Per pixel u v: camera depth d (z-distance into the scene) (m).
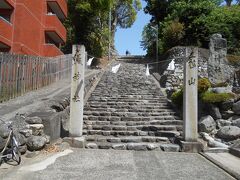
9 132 8.95
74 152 10.70
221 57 21.52
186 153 11.23
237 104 13.74
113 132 12.93
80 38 38.66
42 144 10.10
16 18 25.38
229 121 13.59
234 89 15.17
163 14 39.19
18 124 10.20
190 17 30.84
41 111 11.75
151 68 30.38
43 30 30.89
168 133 12.87
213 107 13.95
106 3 38.22
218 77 21.08
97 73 25.25
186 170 8.94
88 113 14.76
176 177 8.26
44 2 31.27
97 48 39.03
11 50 24.84
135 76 24.70
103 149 11.42
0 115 11.12
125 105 16.03
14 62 14.60
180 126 13.51
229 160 10.12
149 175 8.37
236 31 28.55
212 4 31.41
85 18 38.41
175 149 11.47
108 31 42.53
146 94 18.48
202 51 24.52
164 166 9.33
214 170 9.00
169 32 30.58
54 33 32.12
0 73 13.39
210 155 10.84
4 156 8.62
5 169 8.34
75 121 11.80
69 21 38.59
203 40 29.14
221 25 28.61
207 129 13.27
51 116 11.07
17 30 25.22
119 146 11.52
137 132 12.95
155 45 36.38
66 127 13.06
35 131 10.37
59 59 21.81
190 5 31.33
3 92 13.64
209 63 21.64
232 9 32.06
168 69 22.30
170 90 18.28
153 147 11.52
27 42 26.69
